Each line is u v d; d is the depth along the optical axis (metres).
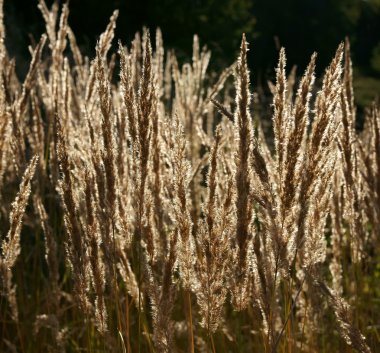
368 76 33.56
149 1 23.61
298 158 2.16
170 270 2.33
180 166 2.29
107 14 21.98
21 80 9.20
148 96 2.37
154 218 2.77
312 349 3.11
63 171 2.49
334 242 3.31
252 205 2.24
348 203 3.14
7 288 3.10
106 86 2.46
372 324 3.27
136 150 2.44
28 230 4.79
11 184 3.86
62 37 4.07
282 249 2.26
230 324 3.56
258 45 33.38
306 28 38.34
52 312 3.93
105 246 2.59
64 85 3.83
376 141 2.99
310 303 3.01
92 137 2.55
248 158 2.20
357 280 3.42
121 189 2.76
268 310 2.38
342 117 3.01
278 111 2.19
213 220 2.28
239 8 27.89
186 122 3.88
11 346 3.49
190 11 25.00
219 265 2.30
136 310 3.88
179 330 3.29
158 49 4.38
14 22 12.34
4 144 3.19
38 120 4.00
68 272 4.28
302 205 2.23
